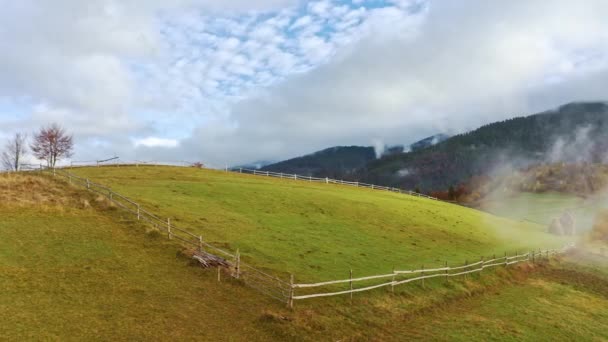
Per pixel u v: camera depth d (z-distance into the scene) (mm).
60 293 27938
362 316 30984
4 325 23594
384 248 48219
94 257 33531
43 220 38656
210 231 42250
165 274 32562
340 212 60250
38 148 101188
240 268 34750
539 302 41406
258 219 49812
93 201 45219
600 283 53250
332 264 39500
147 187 57062
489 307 38219
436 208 84000
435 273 42625
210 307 29000
